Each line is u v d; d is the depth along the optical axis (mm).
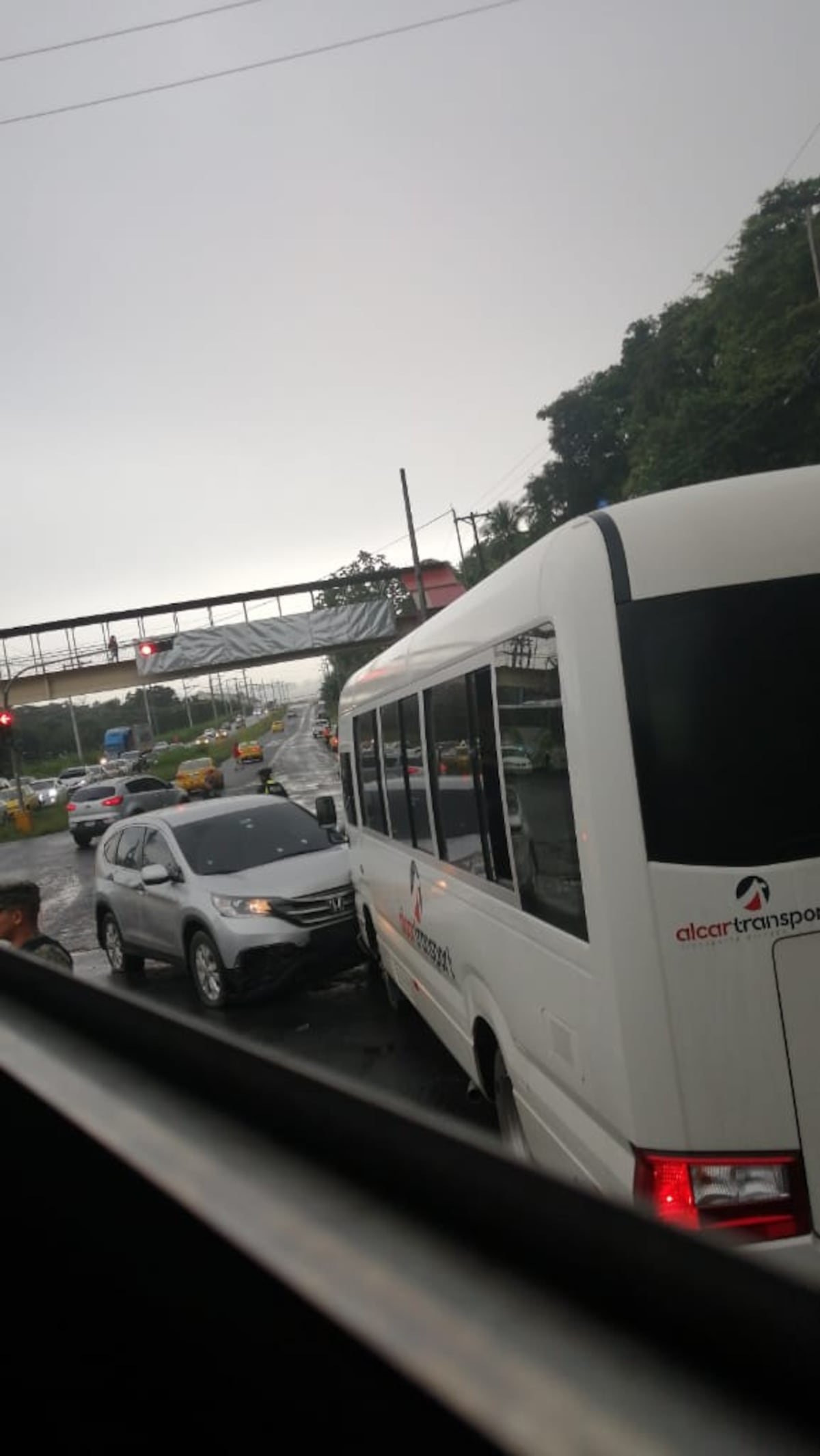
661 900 3295
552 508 64250
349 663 78625
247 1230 1574
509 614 4281
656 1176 3236
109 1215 1854
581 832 3494
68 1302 1934
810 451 41031
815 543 3492
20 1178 2145
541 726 3926
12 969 3230
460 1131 1584
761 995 3246
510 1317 1351
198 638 47219
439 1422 1266
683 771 3348
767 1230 3176
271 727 146000
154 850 11070
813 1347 1316
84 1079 2260
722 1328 1319
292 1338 1450
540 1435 1225
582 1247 1421
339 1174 1703
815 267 39906
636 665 3418
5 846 41375
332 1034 8531
